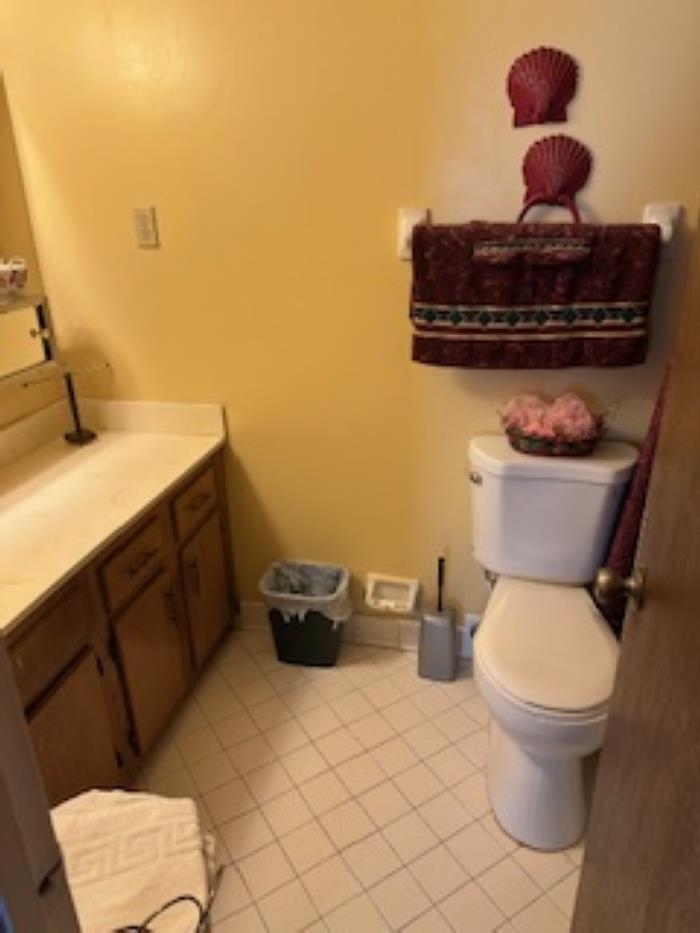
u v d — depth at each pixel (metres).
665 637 0.88
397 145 1.79
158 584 1.83
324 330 2.03
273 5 1.72
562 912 1.52
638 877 0.92
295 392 2.12
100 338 2.17
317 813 1.76
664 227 1.68
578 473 1.79
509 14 1.62
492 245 1.72
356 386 2.07
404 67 1.71
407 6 1.66
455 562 2.22
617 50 1.60
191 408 2.20
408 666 2.30
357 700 2.15
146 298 2.10
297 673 2.27
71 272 2.11
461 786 1.83
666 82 1.60
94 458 2.04
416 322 1.83
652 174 1.68
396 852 1.66
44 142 1.97
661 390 1.70
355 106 1.77
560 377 1.93
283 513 2.30
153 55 1.82
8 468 1.98
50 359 2.12
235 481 2.29
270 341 2.07
